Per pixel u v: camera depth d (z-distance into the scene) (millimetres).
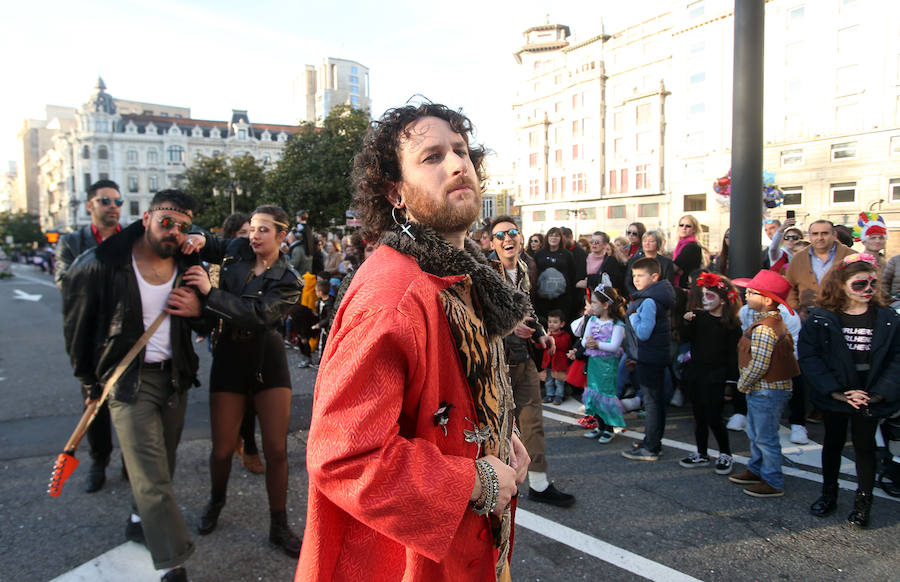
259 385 2967
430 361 1027
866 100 29328
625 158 41750
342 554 1056
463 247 1327
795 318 4855
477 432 1092
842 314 3332
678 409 5648
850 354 3230
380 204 1327
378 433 923
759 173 5254
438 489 928
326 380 990
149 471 2416
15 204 134375
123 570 2684
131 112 84125
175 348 2629
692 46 36906
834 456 3326
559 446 4582
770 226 6746
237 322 2758
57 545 2908
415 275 1068
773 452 3592
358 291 1060
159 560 2375
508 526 1234
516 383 3479
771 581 2645
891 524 3209
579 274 6750
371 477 889
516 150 52531
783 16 32156
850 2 29625
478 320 1162
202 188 37094
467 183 1188
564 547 2941
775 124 32844
